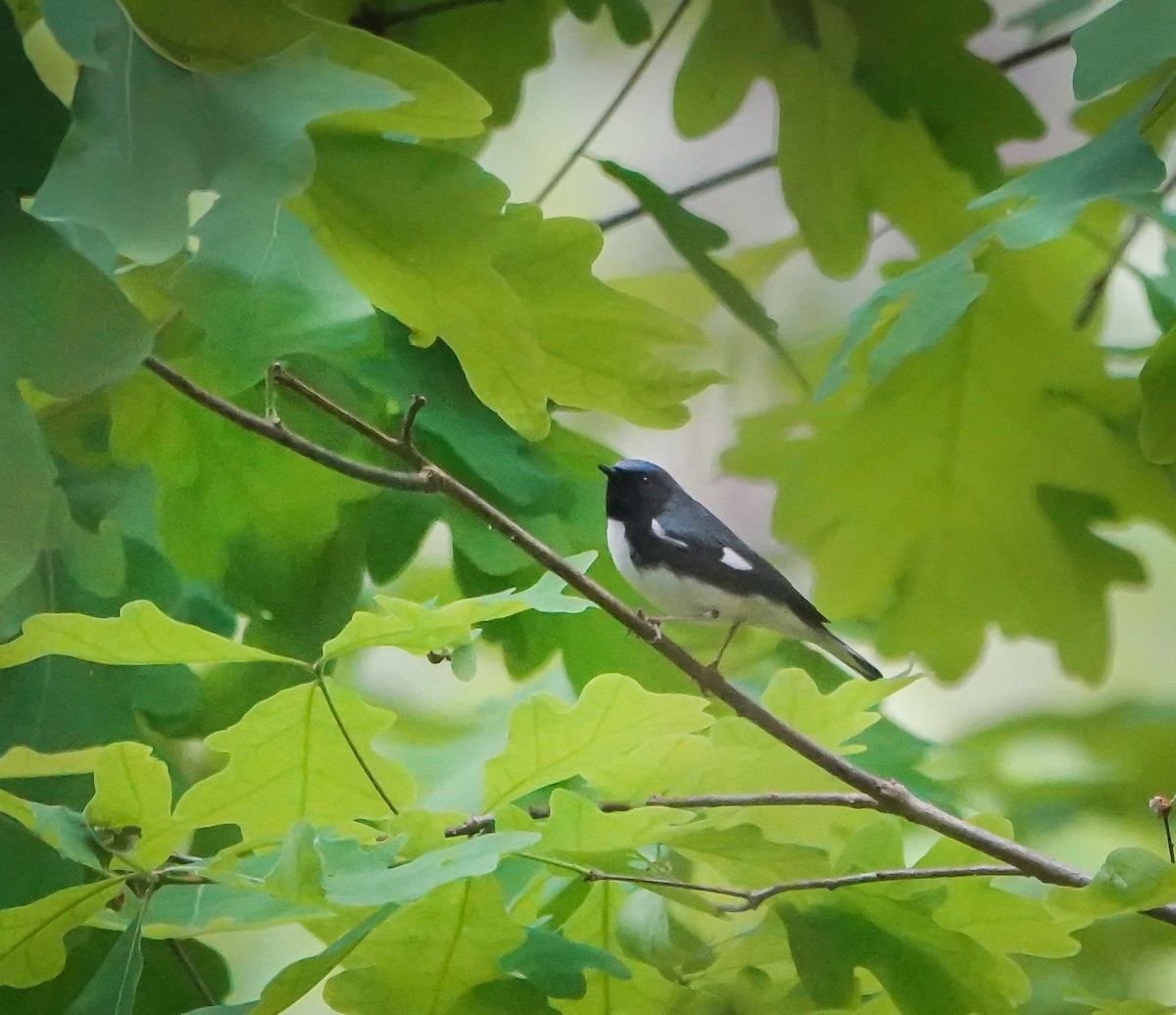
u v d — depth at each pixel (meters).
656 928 4.55
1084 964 7.01
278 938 8.14
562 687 7.34
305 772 4.67
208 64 3.40
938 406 7.24
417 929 4.10
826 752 4.75
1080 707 9.66
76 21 3.28
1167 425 4.97
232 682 6.18
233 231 4.71
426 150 4.33
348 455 6.34
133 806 4.25
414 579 7.88
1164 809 4.46
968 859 4.84
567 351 5.11
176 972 5.37
